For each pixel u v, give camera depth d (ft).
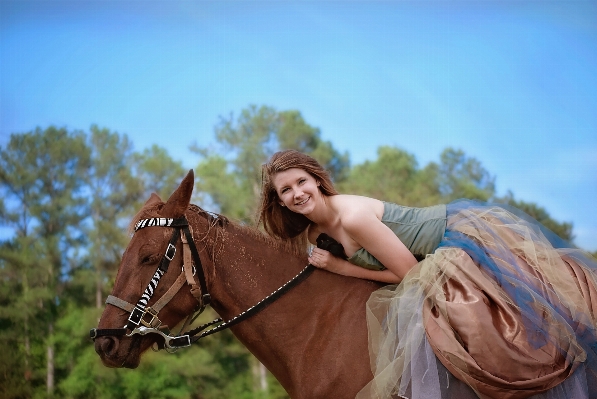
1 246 95.35
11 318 87.45
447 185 107.34
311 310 9.93
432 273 9.20
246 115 114.11
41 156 106.73
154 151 111.04
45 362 85.15
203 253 9.98
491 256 9.34
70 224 101.60
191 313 10.12
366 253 10.05
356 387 9.27
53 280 93.20
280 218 10.64
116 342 9.55
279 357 9.84
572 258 9.76
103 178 106.93
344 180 110.11
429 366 8.67
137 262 9.70
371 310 9.59
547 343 8.61
